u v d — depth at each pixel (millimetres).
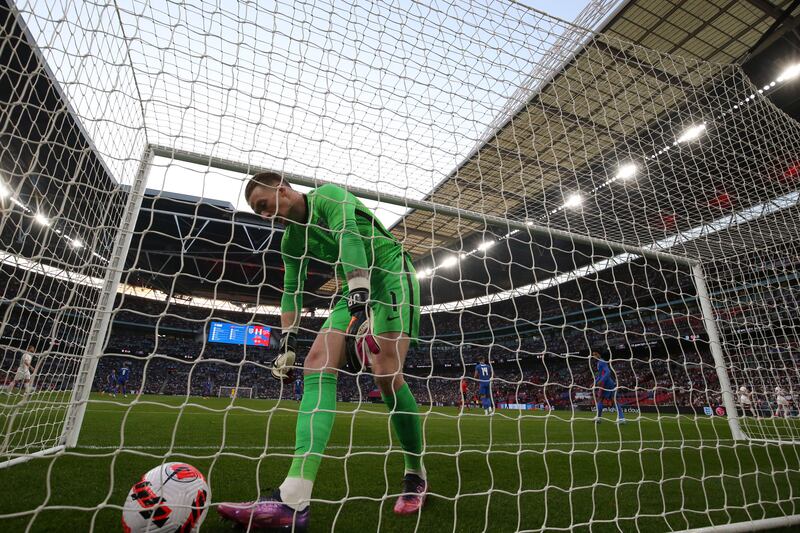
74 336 3262
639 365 23656
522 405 23234
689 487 2576
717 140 4516
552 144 3707
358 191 3115
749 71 8336
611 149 4152
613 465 3234
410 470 1931
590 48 3320
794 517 1916
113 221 3510
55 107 2045
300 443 1494
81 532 1437
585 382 23391
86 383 2979
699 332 19656
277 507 1389
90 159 2762
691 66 3936
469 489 2336
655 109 3980
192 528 1317
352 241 1616
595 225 5672
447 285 26062
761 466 3365
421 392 30578
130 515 1276
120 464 2533
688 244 6309
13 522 1499
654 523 1869
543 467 3049
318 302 30328
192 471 1390
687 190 4992
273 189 1752
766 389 5812
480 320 33188
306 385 1618
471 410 15930
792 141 4715
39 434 3275
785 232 5758
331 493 2121
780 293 5855
